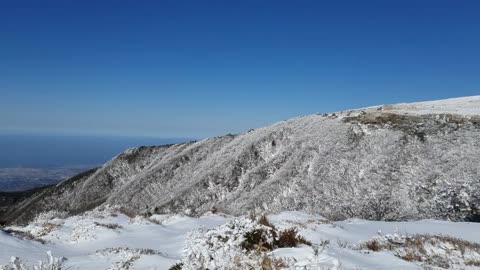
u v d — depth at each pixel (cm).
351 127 5488
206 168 6106
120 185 7669
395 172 4347
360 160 4744
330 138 5344
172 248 1605
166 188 6306
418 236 1249
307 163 5003
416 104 6806
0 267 795
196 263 720
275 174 5094
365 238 1586
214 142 7188
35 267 768
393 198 3978
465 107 6003
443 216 3528
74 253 1555
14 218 7862
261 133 6431
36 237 1852
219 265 685
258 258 670
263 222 1106
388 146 4803
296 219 2211
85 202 7438
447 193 3762
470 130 4738
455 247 1038
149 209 5503
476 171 3931
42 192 8644
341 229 1772
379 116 5669
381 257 855
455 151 4356
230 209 4741
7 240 1517
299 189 4553
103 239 1844
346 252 845
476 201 3566
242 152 5991
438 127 4953
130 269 1113
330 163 4838
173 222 2548
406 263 816
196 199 5347
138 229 2125
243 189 5147
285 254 747
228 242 843
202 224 2427
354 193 4241
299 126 6172
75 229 1967
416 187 3994
